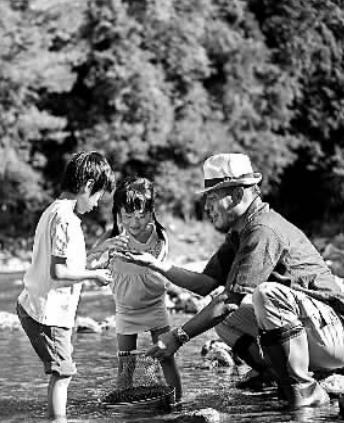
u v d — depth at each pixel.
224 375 4.81
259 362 4.41
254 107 23.14
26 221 21.19
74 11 21.73
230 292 3.96
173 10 22.53
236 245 4.28
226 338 4.46
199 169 22.23
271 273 4.04
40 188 21.11
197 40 22.77
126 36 21.53
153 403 4.05
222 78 23.20
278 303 3.89
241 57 23.03
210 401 4.11
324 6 22.47
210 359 5.32
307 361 3.94
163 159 21.98
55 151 21.84
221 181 4.08
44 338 3.90
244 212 4.09
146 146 21.50
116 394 4.24
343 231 22.08
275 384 4.46
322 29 22.69
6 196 20.89
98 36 21.53
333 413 3.74
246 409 3.90
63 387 3.93
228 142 22.66
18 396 4.35
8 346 6.05
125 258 4.27
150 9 22.02
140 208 4.61
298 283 4.01
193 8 22.73
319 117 23.20
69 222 3.91
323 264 4.13
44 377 4.88
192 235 21.42
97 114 21.69
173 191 21.86
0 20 20.98
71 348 4.01
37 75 20.84
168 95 22.08
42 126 20.69
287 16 22.95
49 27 21.61
